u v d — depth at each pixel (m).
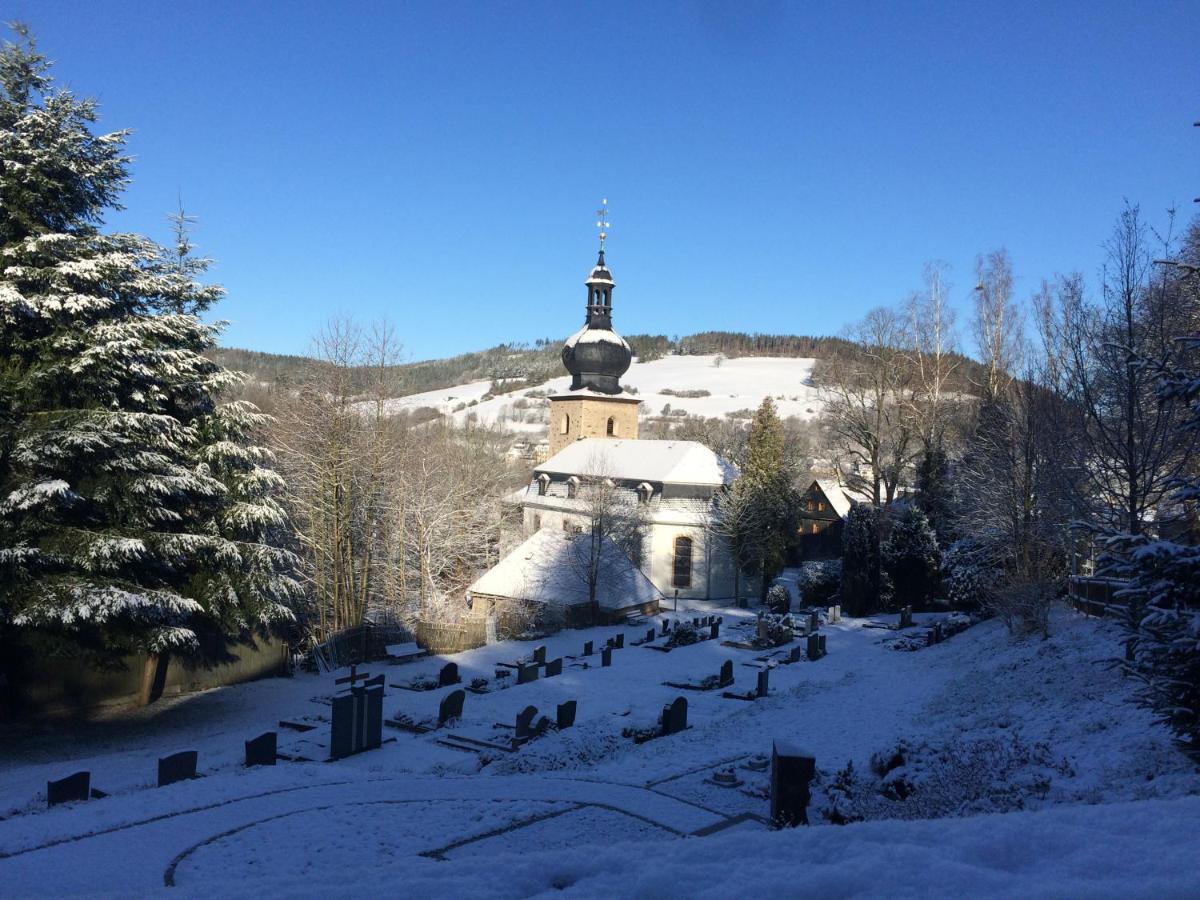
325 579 42.38
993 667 25.23
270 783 15.43
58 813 13.84
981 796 12.30
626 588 49.09
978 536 38.41
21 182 25.20
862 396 56.28
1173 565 11.06
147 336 27.44
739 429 110.12
